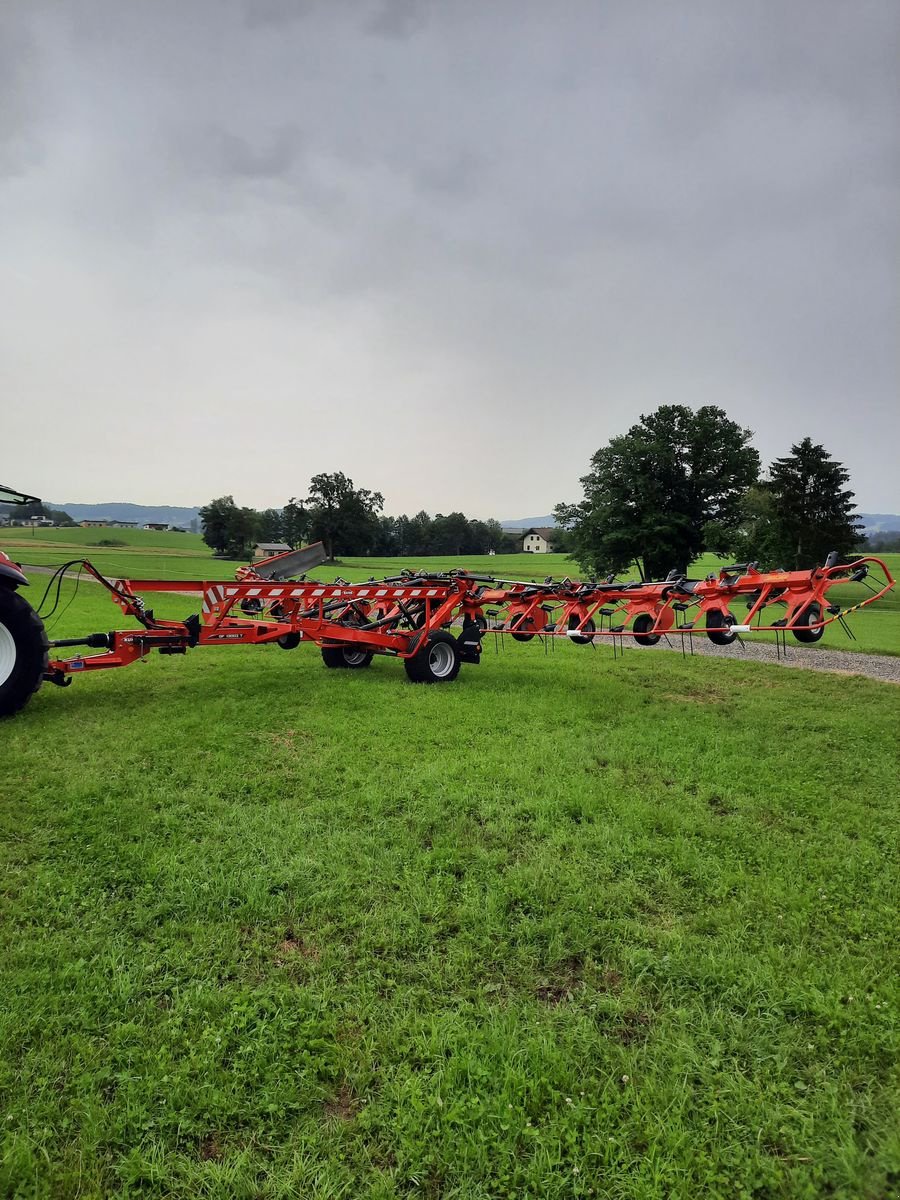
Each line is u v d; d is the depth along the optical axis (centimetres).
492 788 520
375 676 952
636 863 406
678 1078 251
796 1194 214
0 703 673
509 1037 266
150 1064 254
